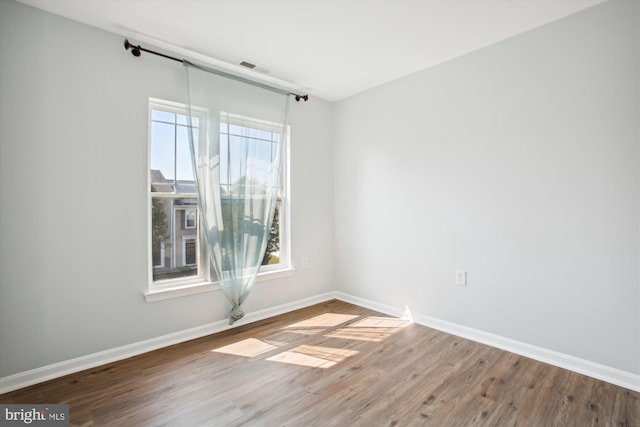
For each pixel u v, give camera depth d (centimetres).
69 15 219
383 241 346
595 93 214
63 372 221
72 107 224
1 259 201
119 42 243
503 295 258
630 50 201
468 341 273
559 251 230
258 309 328
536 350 241
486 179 266
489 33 245
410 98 318
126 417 177
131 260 249
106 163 237
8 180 202
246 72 309
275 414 180
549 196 234
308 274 373
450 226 290
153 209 266
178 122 277
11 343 204
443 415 179
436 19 226
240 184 301
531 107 241
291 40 253
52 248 217
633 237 202
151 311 259
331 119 396
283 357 246
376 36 247
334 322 318
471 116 274
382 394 198
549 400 191
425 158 307
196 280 288
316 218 381
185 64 268
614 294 209
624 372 205
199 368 230
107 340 239
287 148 356
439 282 298
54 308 218
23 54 206
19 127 205
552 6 212
